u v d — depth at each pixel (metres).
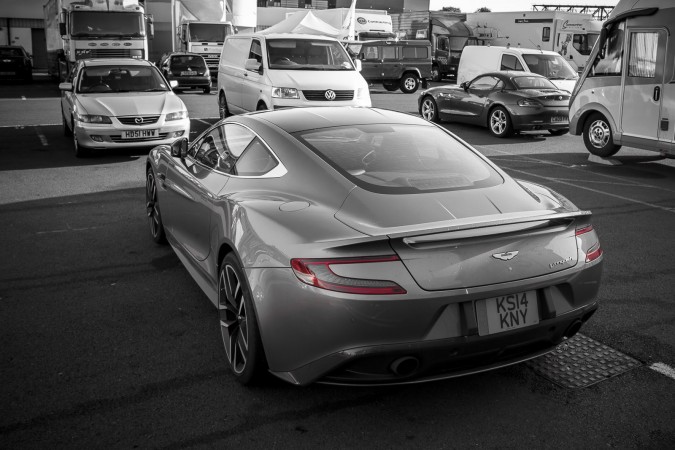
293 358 2.84
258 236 2.99
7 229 6.19
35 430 2.86
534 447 2.78
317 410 3.05
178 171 4.55
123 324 4.03
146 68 11.25
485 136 14.05
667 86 9.45
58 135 12.94
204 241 3.88
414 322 2.64
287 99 11.72
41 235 5.98
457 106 15.16
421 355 2.68
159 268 5.08
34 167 9.55
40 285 4.69
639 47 9.90
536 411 3.05
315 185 3.19
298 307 2.74
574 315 2.97
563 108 13.34
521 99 13.27
